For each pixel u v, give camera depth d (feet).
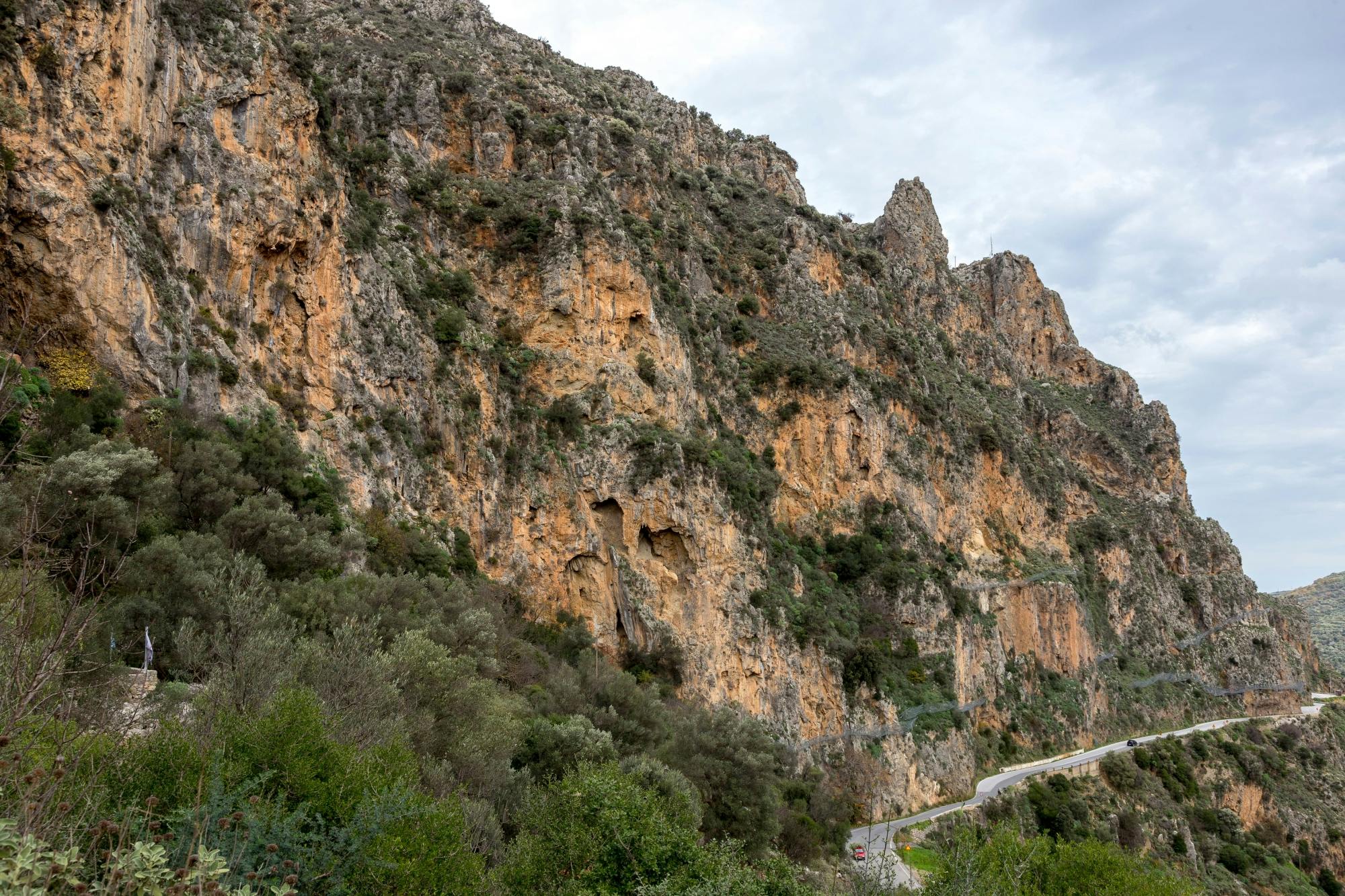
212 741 46.80
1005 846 92.32
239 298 125.08
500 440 168.76
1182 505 459.73
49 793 28.37
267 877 37.96
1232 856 260.01
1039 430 425.69
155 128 117.19
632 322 193.98
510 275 185.88
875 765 198.39
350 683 71.20
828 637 207.41
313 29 232.53
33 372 96.17
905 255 408.67
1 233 96.73
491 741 90.38
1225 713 377.50
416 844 46.65
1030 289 506.07
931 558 260.83
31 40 100.73
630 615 167.94
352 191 163.53
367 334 148.56
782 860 70.54
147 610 78.28
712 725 147.23
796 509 238.68
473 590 140.15
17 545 38.42
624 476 175.42
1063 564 336.29
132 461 92.84
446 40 252.62
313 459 128.06
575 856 65.31
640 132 269.23
